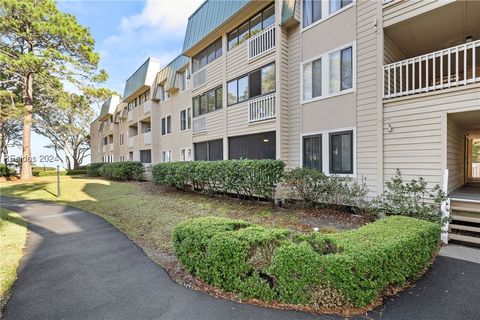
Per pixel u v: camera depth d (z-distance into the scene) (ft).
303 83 31.09
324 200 25.18
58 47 61.57
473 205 17.74
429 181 20.61
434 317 9.85
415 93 21.58
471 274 13.25
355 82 25.80
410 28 23.94
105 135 118.32
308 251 10.66
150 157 72.54
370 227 13.91
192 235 13.79
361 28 25.40
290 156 32.37
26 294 12.64
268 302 10.91
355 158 25.73
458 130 27.91
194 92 50.37
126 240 20.97
